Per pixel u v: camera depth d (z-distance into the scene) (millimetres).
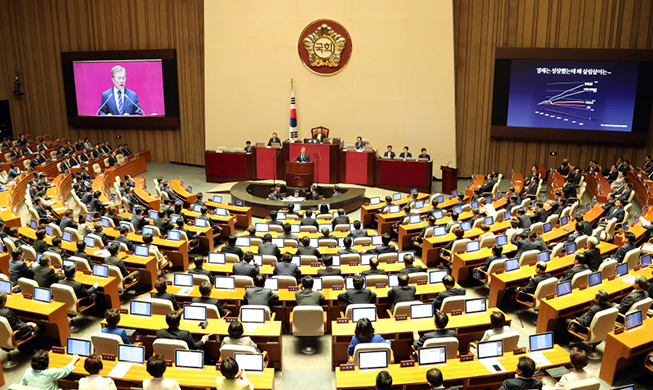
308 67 22953
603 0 20391
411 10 21656
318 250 11258
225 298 8750
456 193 17219
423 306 7926
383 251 10898
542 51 20859
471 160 23156
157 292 8477
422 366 6578
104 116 26250
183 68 25109
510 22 21484
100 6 25703
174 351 6793
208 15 23609
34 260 10562
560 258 10766
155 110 25688
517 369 6055
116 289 9797
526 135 21703
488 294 11062
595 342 8148
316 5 22391
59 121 27797
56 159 23703
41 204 14781
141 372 6488
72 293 8891
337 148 20719
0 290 8789
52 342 8797
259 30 23141
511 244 11594
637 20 20203
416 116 22516
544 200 19547
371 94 22734
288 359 8523
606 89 20469
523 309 10273
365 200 19219
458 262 11078
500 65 21438
